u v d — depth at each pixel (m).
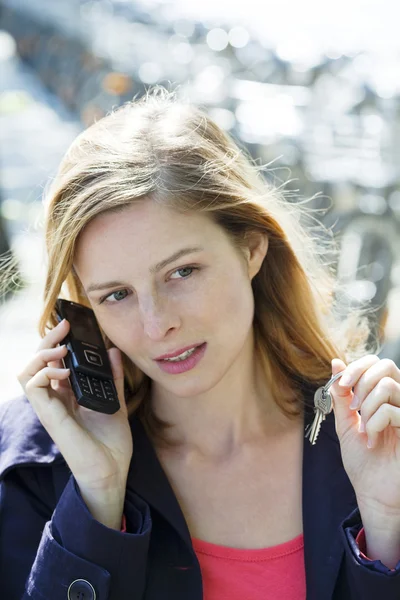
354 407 2.14
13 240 7.04
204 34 6.36
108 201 2.09
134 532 2.22
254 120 5.10
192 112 2.34
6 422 2.44
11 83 8.93
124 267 2.12
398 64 5.15
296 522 2.29
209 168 2.17
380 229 4.77
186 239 2.12
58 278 2.25
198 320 2.15
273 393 2.44
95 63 7.30
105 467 2.22
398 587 2.04
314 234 3.09
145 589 2.21
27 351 5.90
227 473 2.36
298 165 4.88
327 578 2.16
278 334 2.47
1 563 2.27
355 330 2.87
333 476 2.29
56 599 2.13
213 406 2.36
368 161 4.85
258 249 2.35
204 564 2.25
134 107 2.38
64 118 8.36
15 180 8.82
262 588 2.22
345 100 5.04
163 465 2.38
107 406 2.29
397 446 2.13
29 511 2.32
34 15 8.45
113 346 2.51
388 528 2.13
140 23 7.08
